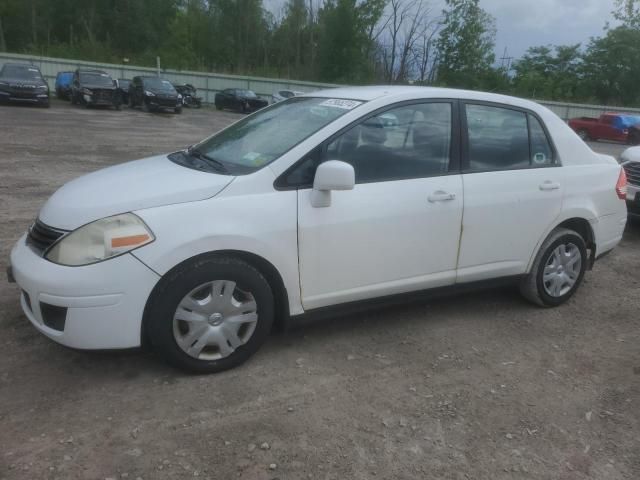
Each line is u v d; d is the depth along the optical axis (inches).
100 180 138.3
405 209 145.0
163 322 122.3
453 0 2033.7
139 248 118.0
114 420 113.4
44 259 120.9
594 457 111.0
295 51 2349.9
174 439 108.7
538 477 104.8
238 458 104.7
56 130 649.0
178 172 138.3
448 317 172.7
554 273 179.5
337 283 141.1
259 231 127.6
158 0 2363.4
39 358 135.0
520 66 2361.0
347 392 128.3
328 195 134.6
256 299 131.2
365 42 2005.4
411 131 150.2
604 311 185.0
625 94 2069.4
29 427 110.0
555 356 151.7
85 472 98.9
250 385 128.5
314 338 153.6
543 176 170.1
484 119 162.6
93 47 1850.4
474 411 124.0
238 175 131.7
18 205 280.8
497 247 164.2
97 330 118.1
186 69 1905.8
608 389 136.1
